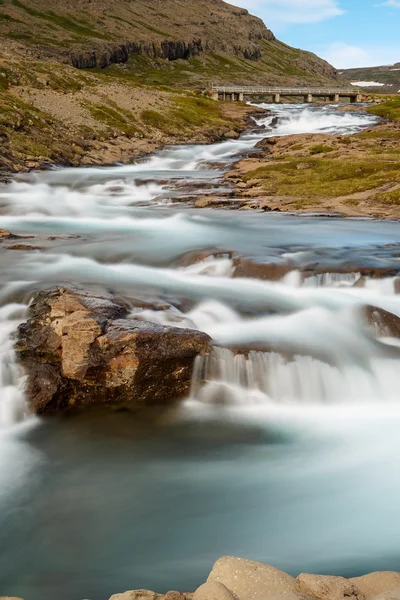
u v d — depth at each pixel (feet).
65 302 57.41
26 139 188.34
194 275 76.59
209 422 49.62
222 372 52.85
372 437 47.21
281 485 40.40
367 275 72.74
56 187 150.30
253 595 24.32
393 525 35.73
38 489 40.16
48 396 50.01
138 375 51.57
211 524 36.27
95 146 211.82
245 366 52.75
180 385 52.90
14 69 264.93
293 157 191.83
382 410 51.75
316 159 172.65
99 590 30.66
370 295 71.05
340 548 33.45
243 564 26.02
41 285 66.95
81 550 34.17
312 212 118.32
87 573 32.17
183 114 297.12
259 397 52.29
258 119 345.51
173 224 109.09
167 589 30.40
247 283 73.36
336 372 53.06
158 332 52.31
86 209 126.21
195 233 99.55
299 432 48.03
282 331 58.70
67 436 47.34
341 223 107.86
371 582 26.35
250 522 36.35
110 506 38.27
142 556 33.42
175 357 51.98
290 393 52.47
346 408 51.98
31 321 56.13
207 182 150.61
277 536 34.83
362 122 341.82
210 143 265.13
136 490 40.04
